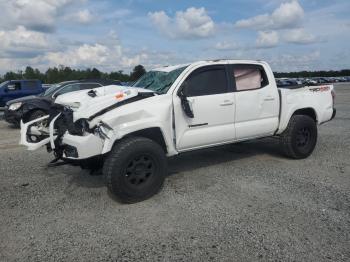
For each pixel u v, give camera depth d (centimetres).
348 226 380
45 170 629
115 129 448
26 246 357
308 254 327
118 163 440
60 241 366
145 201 468
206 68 545
